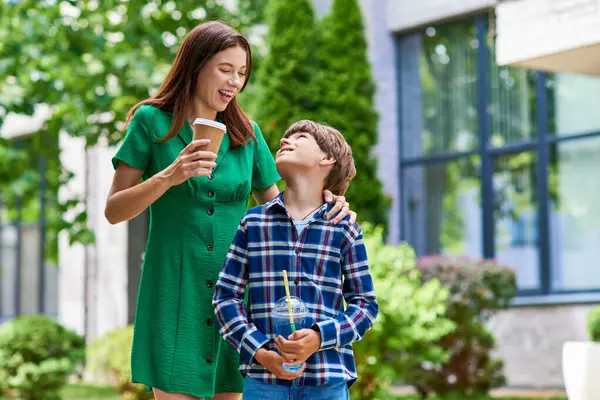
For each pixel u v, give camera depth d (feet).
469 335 29.27
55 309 52.37
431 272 29.68
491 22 28.30
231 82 11.21
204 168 10.42
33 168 36.60
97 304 44.27
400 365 24.38
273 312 10.02
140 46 32.14
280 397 10.11
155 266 11.41
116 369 29.27
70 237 34.47
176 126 11.28
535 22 20.38
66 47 32.48
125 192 10.72
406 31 37.17
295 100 30.78
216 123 10.36
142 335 11.35
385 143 36.68
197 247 11.38
